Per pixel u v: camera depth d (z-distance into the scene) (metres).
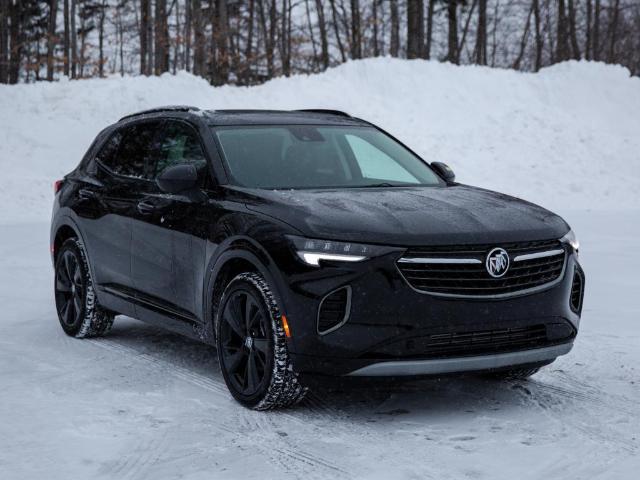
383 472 3.63
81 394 4.96
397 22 43.41
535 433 4.17
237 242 4.65
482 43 44.09
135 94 24.41
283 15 42.38
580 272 4.84
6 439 4.14
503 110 25.19
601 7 48.22
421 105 24.64
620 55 51.50
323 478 3.57
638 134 25.25
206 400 4.82
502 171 21.39
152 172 5.84
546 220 4.70
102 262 6.22
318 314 4.24
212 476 3.62
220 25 33.88
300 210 4.50
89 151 6.91
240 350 4.69
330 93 24.44
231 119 5.67
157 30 36.28
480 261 4.27
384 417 4.48
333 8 43.75
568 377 5.25
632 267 9.47
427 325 4.17
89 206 6.37
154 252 5.53
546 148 22.44
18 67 40.75
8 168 21.22
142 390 5.05
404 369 4.19
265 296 4.43
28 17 44.47
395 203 4.69
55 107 24.08
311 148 5.54
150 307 5.68
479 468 3.68
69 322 6.64
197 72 33.41
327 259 4.23
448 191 5.18
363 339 4.17
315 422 4.39
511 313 4.31
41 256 10.89
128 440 4.12
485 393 4.94
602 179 20.91
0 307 7.72
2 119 23.38
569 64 28.39
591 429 4.22
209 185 5.17
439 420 4.42
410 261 4.18
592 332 6.39
